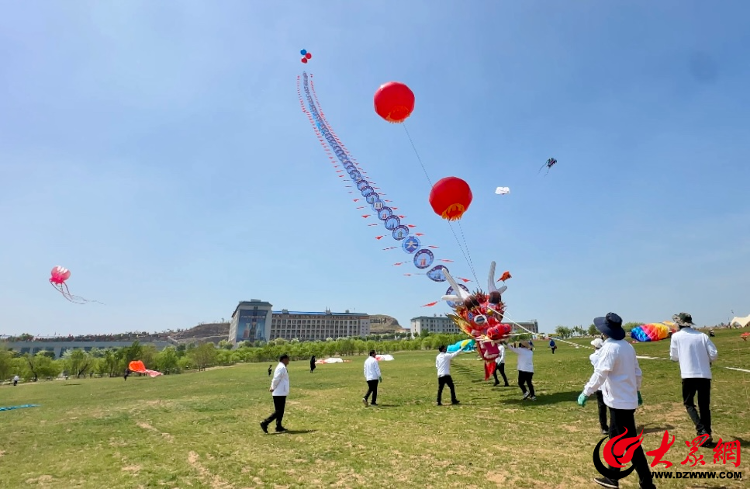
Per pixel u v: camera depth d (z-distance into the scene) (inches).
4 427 483.2
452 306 591.2
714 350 245.6
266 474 239.9
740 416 290.8
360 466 243.8
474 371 860.6
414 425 354.0
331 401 535.5
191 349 2741.1
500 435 298.8
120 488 231.1
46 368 2007.9
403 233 705.0
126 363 2089.1
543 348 1644.9
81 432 420.2
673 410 333.1
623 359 188.5
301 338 6382.9
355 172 810.2
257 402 568.4
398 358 1847.9
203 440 343.3
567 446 259.3
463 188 505.0
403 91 514.9
